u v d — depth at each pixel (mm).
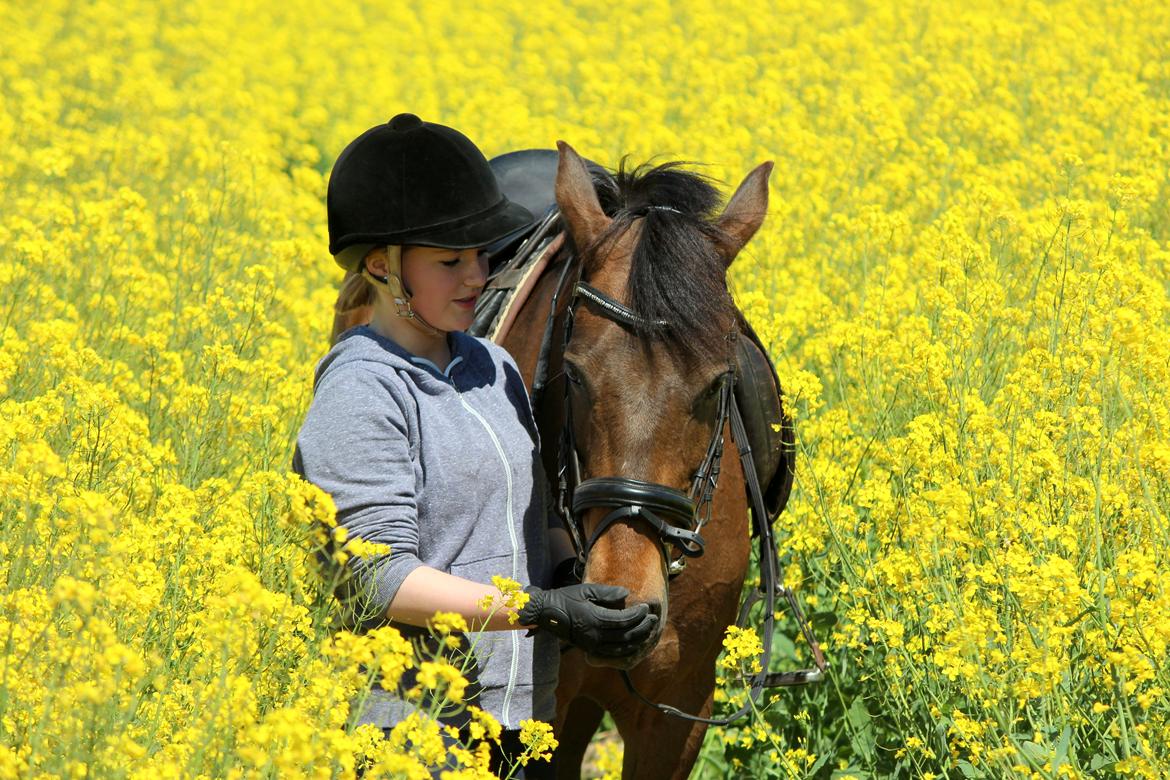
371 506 5070
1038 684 6141
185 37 28812
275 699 5336
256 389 9570
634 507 5172
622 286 5422
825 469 8133
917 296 10555
